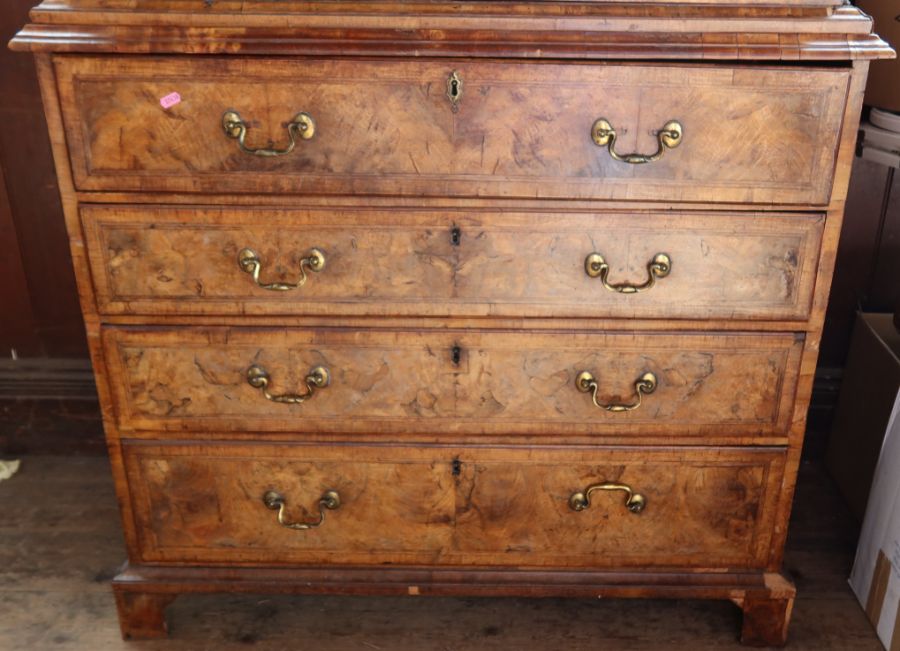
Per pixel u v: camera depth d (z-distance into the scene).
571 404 1.60
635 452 1.63
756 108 1.39
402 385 1.59
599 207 1.46
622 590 1.73
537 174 1.43
